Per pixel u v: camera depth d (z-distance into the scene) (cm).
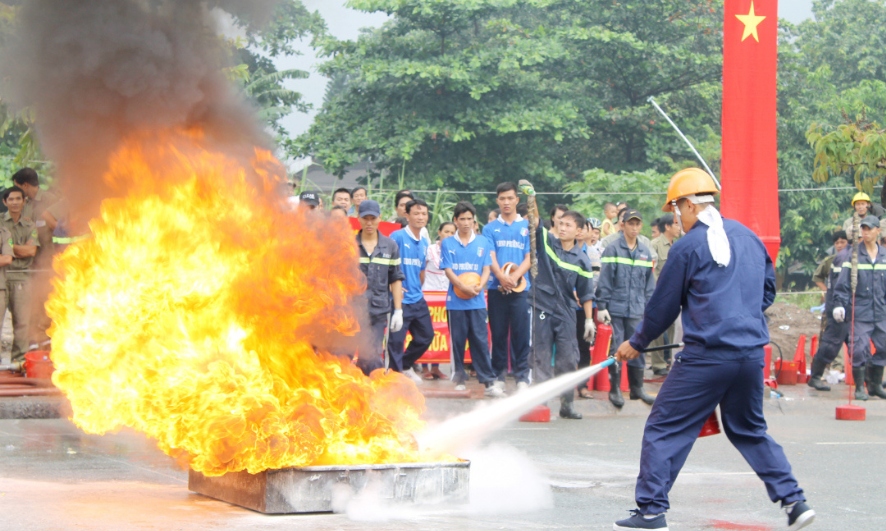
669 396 510
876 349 1291
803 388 1381
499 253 1087
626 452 809
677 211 529
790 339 1741
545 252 1032
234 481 548
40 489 594
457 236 1102
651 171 2856
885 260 1293
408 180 2880
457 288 1083
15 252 1088
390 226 1247
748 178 1145
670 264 514
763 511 585
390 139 2841
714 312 505
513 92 2955
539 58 2877
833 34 3919
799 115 3156
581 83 3108
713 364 502
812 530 538
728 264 511
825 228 3088
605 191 2762
